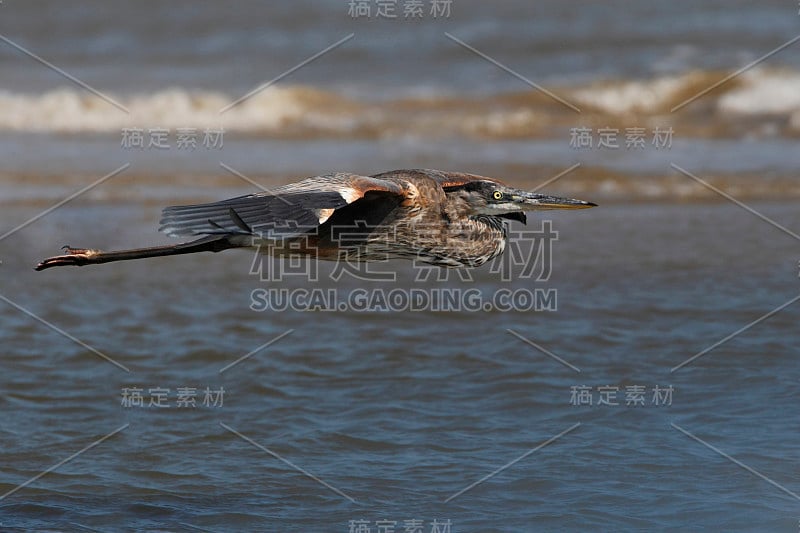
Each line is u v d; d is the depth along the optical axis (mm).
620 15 66438
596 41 60781
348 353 22406
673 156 41250
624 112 49062
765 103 49188
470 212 15305
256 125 46031
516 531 14828
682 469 16812
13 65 55500
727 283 26953
